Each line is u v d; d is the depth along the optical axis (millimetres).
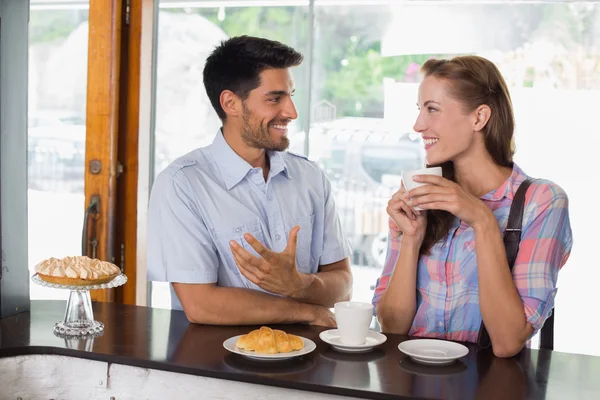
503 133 1836
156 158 3107
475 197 1739
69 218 3111
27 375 1736
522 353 1757
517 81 2869
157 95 3096
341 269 2326
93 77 2984
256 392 1562
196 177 2123
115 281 1938
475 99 1803
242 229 2127
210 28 3059
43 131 3100
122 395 1682
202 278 2021
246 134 2115
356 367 1617
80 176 3090
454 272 1872
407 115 2941
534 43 2842
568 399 1447
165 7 3076
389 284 1929
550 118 2855
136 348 1729
